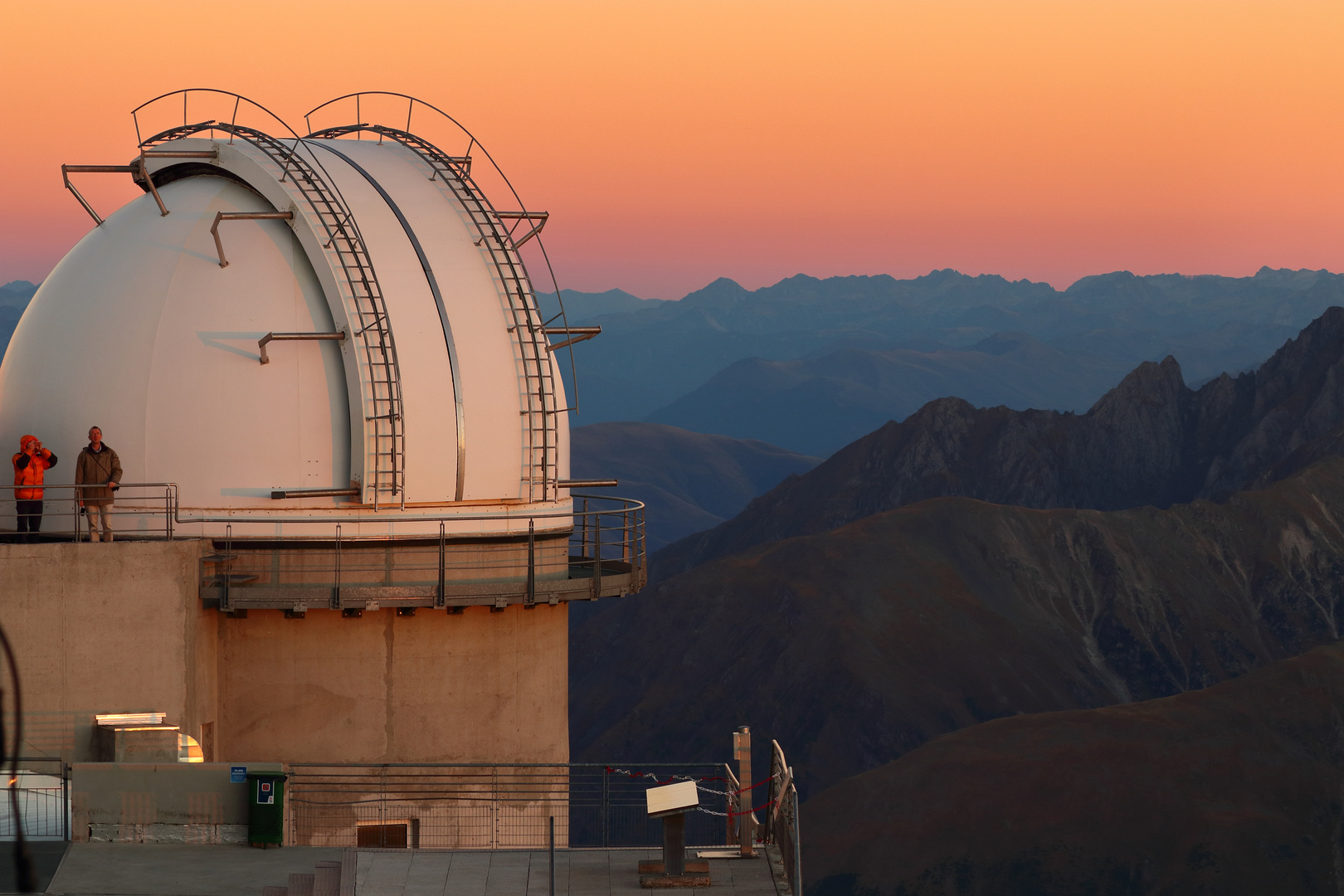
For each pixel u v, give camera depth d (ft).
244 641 185.47
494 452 190.08
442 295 189.67
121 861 143.43
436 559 186.91
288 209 188.75
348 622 187.32
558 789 197.47
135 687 171.83
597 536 201.16
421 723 190.39
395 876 144.36
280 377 183.01
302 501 182.91
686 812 143.13
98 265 192.75
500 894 139.85
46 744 169.27
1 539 189.57
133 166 196.95
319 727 187.21
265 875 141.08
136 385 183.21
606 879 144.36
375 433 182.60
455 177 204.85
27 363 193.36
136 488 181.37
